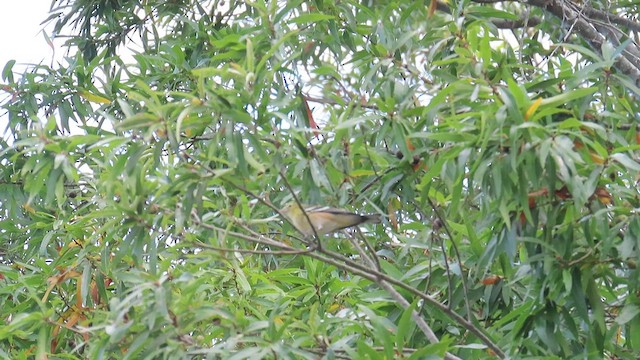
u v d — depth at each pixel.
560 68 9.43
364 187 9.71
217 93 8.31
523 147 7.91
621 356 9.55
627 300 8.77
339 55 11.80
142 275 8.03
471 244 9.41
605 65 8.88
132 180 8.21
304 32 11.78
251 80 8.58
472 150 8.21
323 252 8.27
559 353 9.48
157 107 8.10
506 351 9.29
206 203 9.08
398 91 9.45
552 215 8.48
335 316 9.34
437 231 9.55
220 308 8.30
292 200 9.61
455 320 8.92
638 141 9.35
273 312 8.51
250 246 12.17
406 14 11.71
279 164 8.45
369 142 10.51
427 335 9.12
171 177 8.62
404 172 9.43
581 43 14.16
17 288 11.09
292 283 11.41
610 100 9.89
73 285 11.40
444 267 9.91
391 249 12.16
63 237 11.91
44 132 8.55
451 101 8.96
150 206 8.46
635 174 8.56
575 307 8.90
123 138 8.30
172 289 8.37
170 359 7.74
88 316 10.50
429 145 9.49
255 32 10.67
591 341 8.91
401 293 9.92
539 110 8.16
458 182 8.64
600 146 7.95
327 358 7.95
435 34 11.23
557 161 7.78
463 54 8.95
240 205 9.68
